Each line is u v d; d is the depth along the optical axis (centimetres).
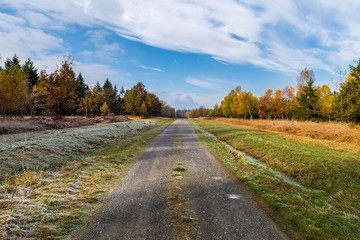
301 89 3000
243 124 3200
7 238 294
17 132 1385
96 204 434
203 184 564
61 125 1883
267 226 351
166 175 646
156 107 8100
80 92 5438
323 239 318
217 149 1128
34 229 326
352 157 812
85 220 366
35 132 1430
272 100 3872
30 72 4212
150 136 1652
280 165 774
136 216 381
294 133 1794
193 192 505
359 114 1906
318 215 394
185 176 636
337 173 639
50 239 307
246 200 460
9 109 1892
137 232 328
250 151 1075
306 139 1391
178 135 1784
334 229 346
